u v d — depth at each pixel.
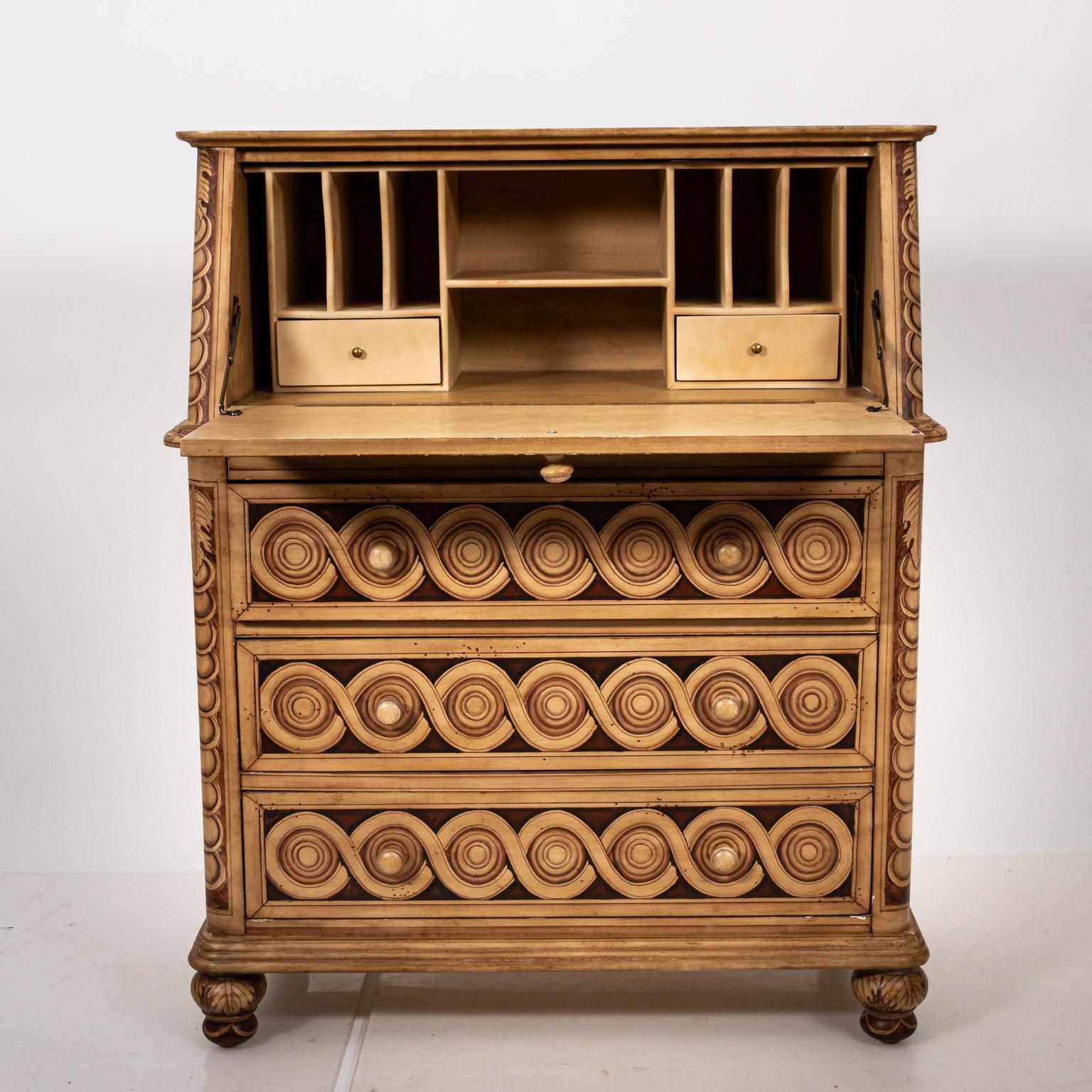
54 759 3.25
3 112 3.03
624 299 2.80
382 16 3.05
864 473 2.27
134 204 3.07
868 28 3.02
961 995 2.67
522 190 2.77
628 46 3.05
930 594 3.20
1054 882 3.14
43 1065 2.46
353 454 2.09
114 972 2.79
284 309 2.53
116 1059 2.47
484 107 3.08
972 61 3.01
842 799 2.38
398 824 2.40
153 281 3.10
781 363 2.53
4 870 3.26
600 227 2.78
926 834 3.29
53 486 3.16
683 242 2.78
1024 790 3.27
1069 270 3.07
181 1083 2.39
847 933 2.41
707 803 2.38
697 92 3.06
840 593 2.30
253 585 2.32
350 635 2.34
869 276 2.51
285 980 2.75
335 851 2.41
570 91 3.07
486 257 2.80
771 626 2.32
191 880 3.22
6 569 3.18
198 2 3.03
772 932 2.41
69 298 3.10
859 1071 2.41
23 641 3.21
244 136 2.38
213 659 2.34
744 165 2.44
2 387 3.12
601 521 2.29
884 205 2.37
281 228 2.53
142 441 3.14
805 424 2.15
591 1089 2.36
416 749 2.38
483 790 2.38
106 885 3.19
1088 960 2.80
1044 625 3.21
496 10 3.05
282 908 2.44
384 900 2.43
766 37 3.04
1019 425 3.13
